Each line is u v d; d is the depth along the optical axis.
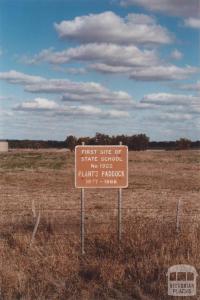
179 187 40.38
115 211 21.75
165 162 78.12
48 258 11.46
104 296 9.51
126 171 13.12
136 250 11.50
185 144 127.56
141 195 32.50
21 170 63.12
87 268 10.96
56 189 38.38
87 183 13.01
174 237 12.20
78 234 14.02
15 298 9.40
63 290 9.86
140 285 9.89
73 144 122.94
